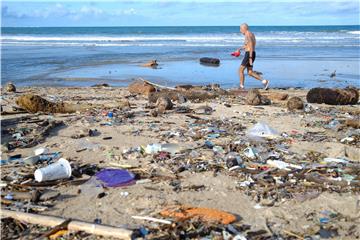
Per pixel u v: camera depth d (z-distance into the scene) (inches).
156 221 175.6
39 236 163.9
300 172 238.2
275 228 173.3
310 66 866.1
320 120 378.3
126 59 989.8
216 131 328.5
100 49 1300.4
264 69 819.4
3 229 169.0
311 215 186.4
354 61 953.5
